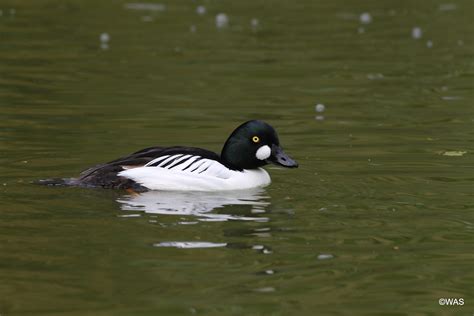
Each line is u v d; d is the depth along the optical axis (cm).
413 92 1988
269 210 1155
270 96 1942
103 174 1250
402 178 1334
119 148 1495
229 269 927
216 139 1576
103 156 1438
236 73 2172
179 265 936
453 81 2095
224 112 1792
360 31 2742
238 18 2952
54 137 1562
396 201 1205
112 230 1051
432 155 1479
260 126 1327
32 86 1989
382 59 2347
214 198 1216
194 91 1978
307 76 2152
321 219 1116
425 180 1323
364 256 976
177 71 2183
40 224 1066
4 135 1568
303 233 1055
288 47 2498
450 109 1828
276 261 954
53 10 3012
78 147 1496
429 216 1133
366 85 2058
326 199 1216
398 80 2109
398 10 3131
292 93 1975
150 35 2633
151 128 1650
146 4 3197
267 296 859
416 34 2680
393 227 1084
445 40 2591
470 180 1321
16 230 1043
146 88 1998
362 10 3138
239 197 1223
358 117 1764
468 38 2614
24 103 1831
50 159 1412
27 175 1309
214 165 1277
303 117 1762
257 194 1242
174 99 1897
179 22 2855
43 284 880
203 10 3102
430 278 913
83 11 3017
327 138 1598
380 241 1028
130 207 1150
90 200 1180
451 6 3203
